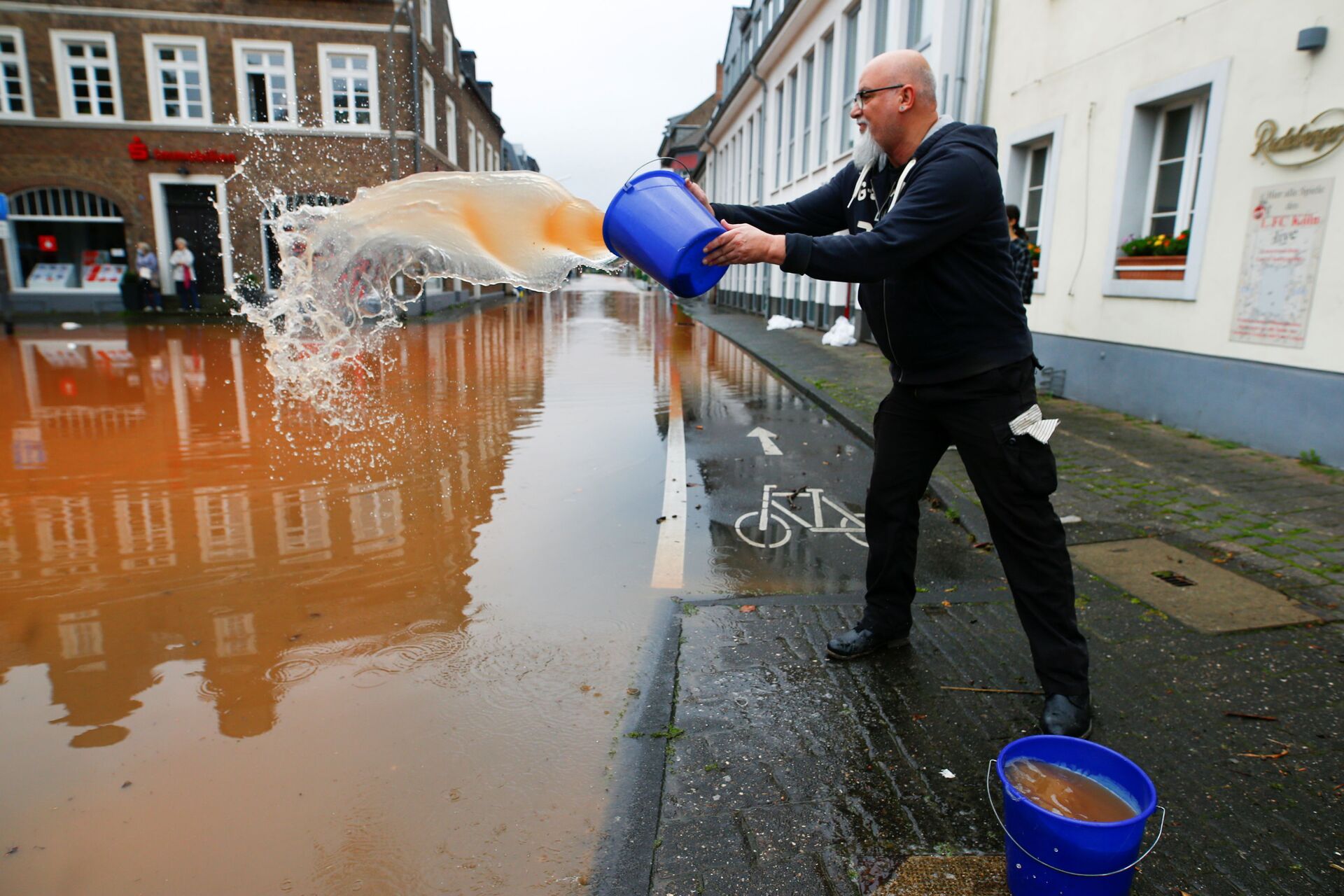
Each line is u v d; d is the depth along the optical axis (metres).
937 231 2.52
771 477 6.37
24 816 2.46
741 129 31.19
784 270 2.48
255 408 9.12
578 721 2.96
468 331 20.08
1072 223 8.77
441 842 2.35
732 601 3.96
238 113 24.67
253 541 4.85
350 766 2.70
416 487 6.00
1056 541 2.77
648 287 63.81
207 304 25.05
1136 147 7.89
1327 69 5.83
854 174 3.08
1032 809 1.88
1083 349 8.61
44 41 23.98
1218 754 2.63
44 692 3.17
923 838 2.30
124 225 25.20
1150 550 4.43
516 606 3.96
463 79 33.72
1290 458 6.17
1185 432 7.14
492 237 2.86
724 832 2.34
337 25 24.53
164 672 3.32
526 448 7.27
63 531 5.01
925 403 2.94
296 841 2.35
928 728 2.82
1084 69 8.52
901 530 3.22
